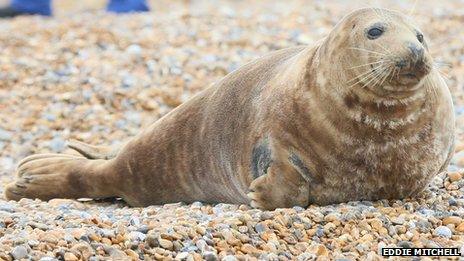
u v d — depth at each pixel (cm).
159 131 3494
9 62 5656
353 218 2867
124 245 2678
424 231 2831
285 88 3084
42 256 2575
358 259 2639
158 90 5250
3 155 4700
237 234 2744
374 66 2883
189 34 6050
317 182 3023
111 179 3591
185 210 3183
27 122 5009
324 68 3003
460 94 5066
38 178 3691
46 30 6222
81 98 5225
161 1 8862
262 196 3056
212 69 5491
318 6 7106
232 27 6241
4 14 7531
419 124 2977
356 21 2986
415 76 2853
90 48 5866
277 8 7244
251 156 3134
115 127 4959
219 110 3316
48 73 5519
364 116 2936
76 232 2725
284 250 2702
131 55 5700
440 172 3344
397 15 3009
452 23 6372
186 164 3406
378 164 2988
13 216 3050
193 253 2620
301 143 3008
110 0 7456
